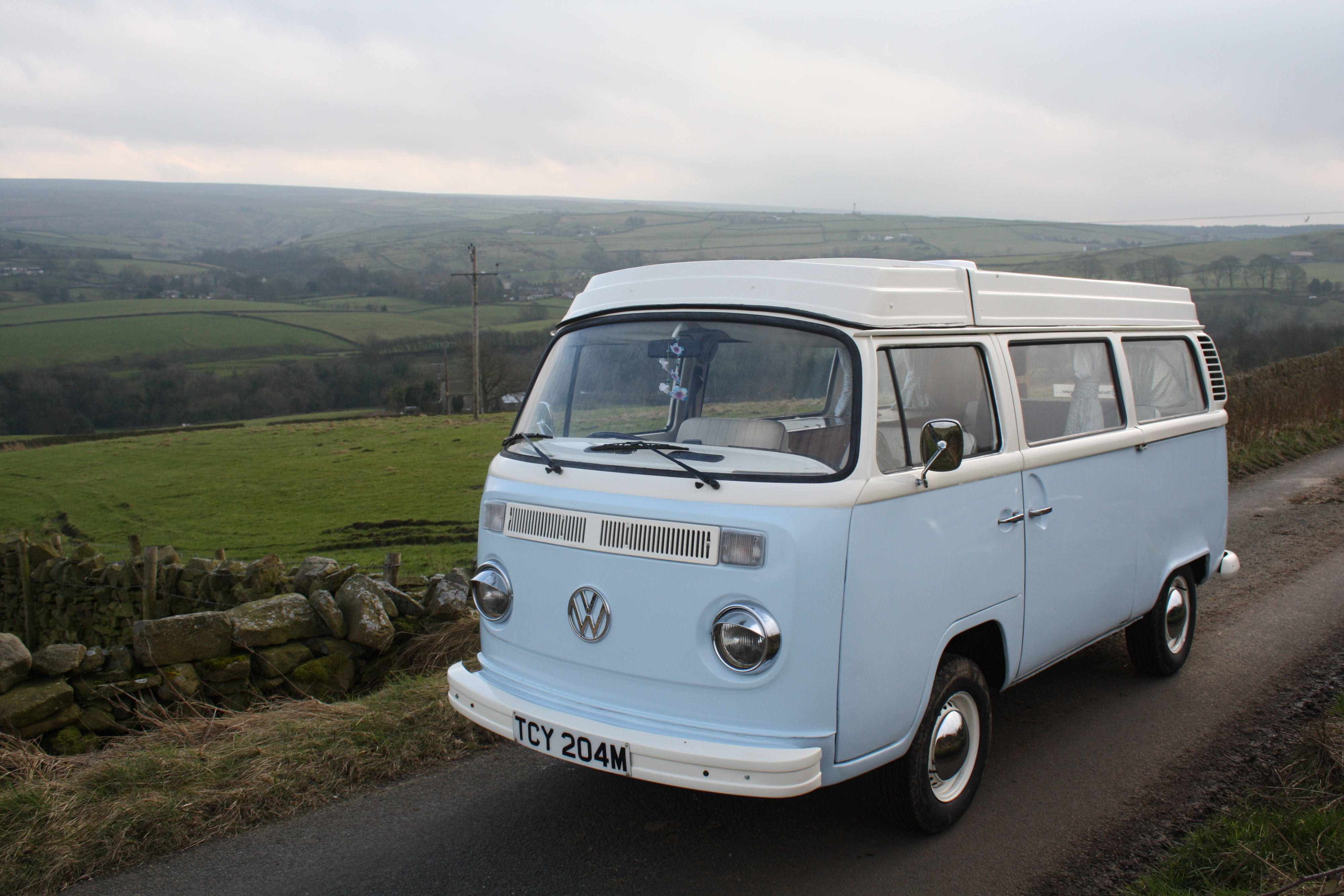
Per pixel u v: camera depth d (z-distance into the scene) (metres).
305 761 4.41
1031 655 4.29
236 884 3.51
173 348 128.25
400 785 4.32
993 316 4.11
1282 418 16.80
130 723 5.71
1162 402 5.43
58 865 3.57
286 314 164.12
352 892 3.44
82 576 11.39
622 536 3.50
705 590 3.29
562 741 3.49
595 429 3.99
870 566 3.30
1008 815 4.01
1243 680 5.56
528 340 125.69
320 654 6.38
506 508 3.96
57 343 129.75
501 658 4.01
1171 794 4.15
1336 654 5.85
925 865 3.61
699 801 4.16
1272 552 8.68
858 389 3.34
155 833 3.82
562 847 3.76
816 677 3.20
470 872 3.57
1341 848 3.41
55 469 55.81
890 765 3.65
